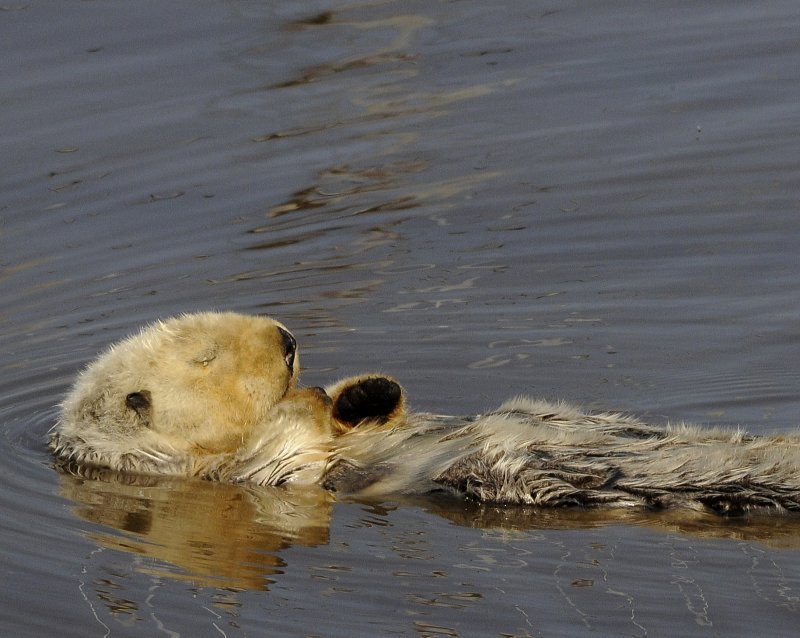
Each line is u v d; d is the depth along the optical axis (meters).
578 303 36.00
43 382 32.22
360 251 39.03
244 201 41.75
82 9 52.72
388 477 25.27
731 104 45.75
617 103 46.38
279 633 20.17
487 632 19.92
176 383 26.31
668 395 31.11
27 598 21.50
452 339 34.28
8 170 42.88
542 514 23.69
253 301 36.31
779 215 39.59
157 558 22.89
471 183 42.34
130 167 43.34
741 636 19.55
